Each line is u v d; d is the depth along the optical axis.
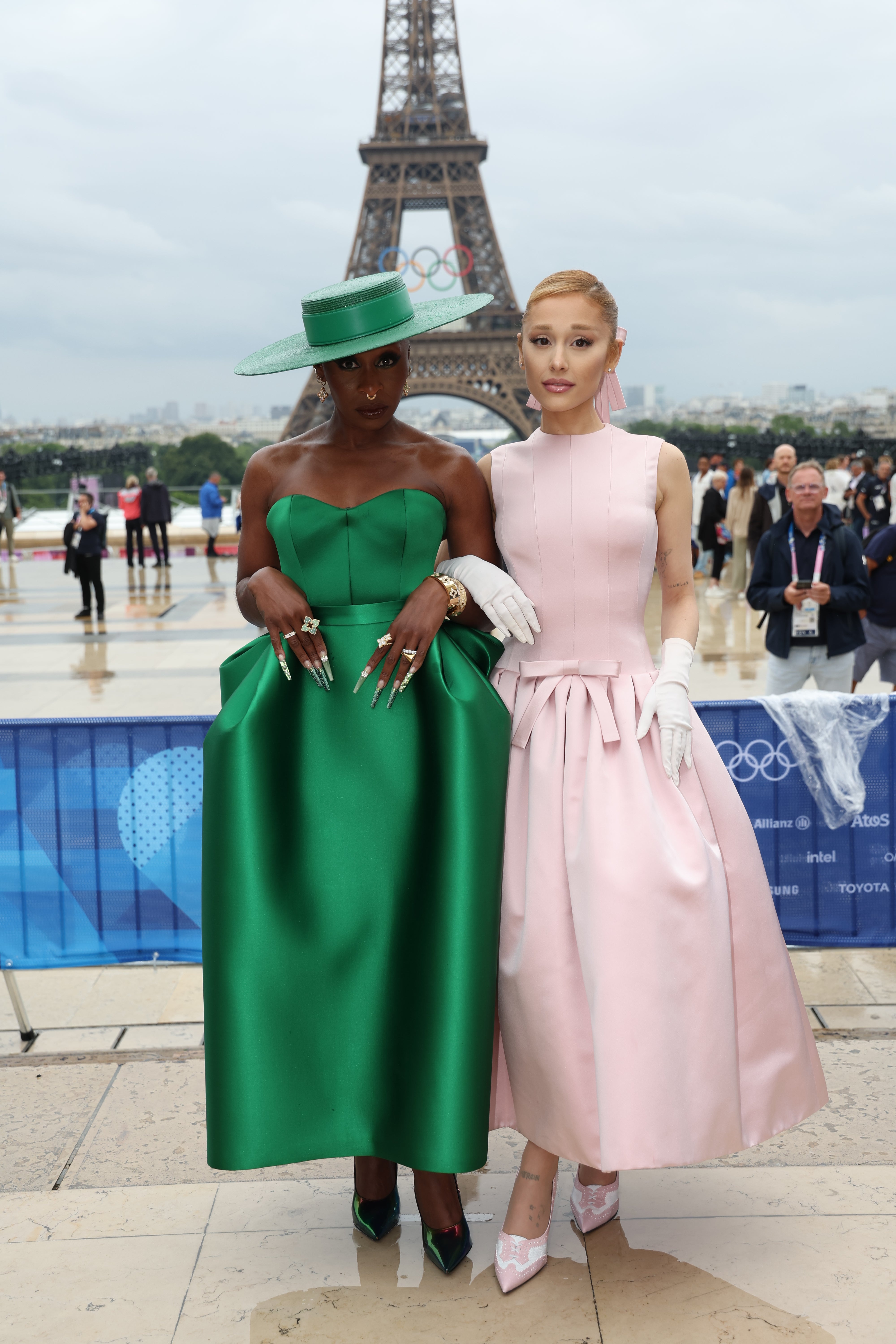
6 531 19.80
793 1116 2.28
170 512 19.06
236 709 2.12
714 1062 2.08
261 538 2.32
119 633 12.52
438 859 2.08
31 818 3.46
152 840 3.48
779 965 2.28
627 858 2.07
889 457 16.17
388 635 2.14
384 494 2.21
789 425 123.25
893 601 6.39
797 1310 2.13
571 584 2.26
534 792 2.21
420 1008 2.09
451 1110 2.04
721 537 14.45
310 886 2.14
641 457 2.27
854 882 3.61
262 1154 2.07
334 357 2.07
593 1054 2.10
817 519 5.06
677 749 2.16
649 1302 2.16
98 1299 2.20
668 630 2.33
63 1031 3.48
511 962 2.18
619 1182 2.60
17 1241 2.39
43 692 9.20
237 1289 2.23
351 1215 2.49
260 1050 2.07
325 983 2.14
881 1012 3.46
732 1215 2.44
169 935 3.52
